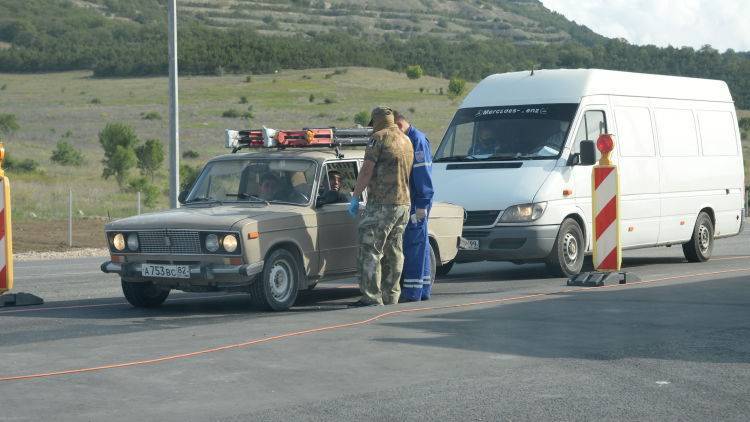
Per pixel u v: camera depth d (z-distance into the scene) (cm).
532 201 2598
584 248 2730
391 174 2053
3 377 1371
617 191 2309
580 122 2736
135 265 2069
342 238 2183
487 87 2902
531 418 1149
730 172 3288
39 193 6719
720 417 1154
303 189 2153
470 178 2694
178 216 2052
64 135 17338
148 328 1817
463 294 2297
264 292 2019
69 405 1220
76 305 2223
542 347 1548
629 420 1140
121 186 8600
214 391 1288
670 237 3019
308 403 1224
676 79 3138
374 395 1260
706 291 2169
